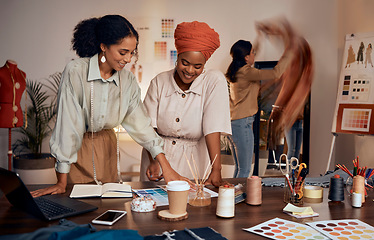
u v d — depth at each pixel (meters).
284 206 1.62
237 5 5.14
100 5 4.97
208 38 1.99
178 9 5.09
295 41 5.17
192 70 2.05
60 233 1.03
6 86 4.14
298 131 5.04
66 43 4.96
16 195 1.41
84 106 1.98
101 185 1.92
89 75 1.93
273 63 5.05
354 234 1.29
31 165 4.40
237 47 4.85
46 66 4.95
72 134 1.89
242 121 4.66
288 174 1.67
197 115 2.26
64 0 4.92
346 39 4.14
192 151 2.34
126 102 2.09
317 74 5.19
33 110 4.78
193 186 1.73
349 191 1.77
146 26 5.06
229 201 1.44
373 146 4.25
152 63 5.09
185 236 1.22
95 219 1.37
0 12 4.86
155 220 1.40
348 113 4.03
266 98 4.94
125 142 5.07
